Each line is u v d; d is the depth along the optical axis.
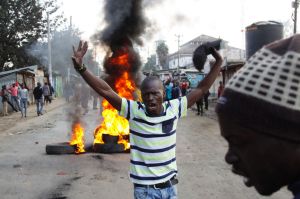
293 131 0.81
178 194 6.28
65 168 8.27
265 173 0.87
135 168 3.42
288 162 0.84
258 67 0.87
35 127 16.38
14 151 10.49
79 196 6.27
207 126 16.03
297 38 0.85
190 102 3.57
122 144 10.00
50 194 6.41
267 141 0.85
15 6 32.53
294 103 0.81
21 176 7.62
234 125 0.89
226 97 0.90
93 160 9.05
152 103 3.36
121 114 3.45
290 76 0.82
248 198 6.02
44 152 10.26
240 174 0.93
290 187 0.87
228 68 23.97
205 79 3.62
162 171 3.40
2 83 25.67
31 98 32.38
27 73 30.52
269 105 0.82
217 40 2.74
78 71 3.47
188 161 8.79
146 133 3.39
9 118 20.67
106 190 6.58
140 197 3.42
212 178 7.25
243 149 0.89
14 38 33.19
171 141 3.45
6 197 6.29
